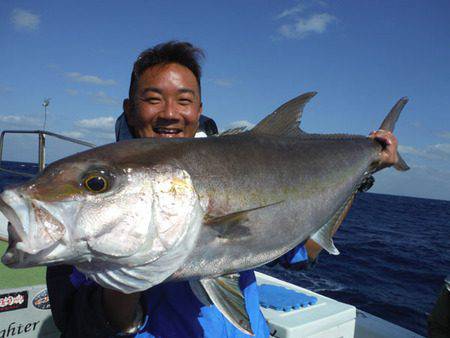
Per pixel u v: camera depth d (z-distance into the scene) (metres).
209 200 0.72
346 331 1.36
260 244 0.80
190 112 0.92
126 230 0.62
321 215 0.97
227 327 0.81
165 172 0.68
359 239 6.43
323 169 0.97
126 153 0.67
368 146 1.13
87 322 0.67
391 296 3.14
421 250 5.63
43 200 0.58
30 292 1.09
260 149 0.86
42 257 0.58
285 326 1.19
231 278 0.77
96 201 0.61
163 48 0.91
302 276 3.51
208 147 0.77
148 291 0.78
